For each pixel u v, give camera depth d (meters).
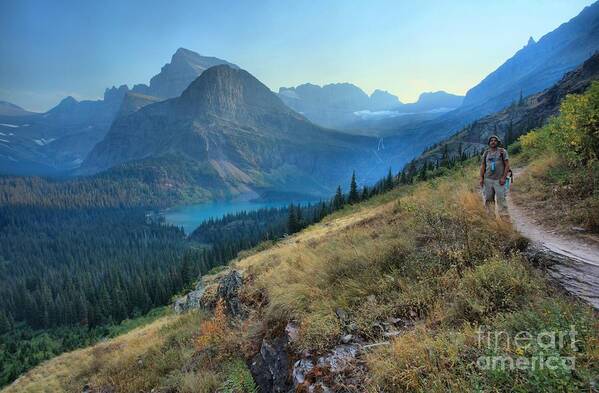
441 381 3.17
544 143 13.90
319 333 4.91
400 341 3.92
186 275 77.81
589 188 7.56
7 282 140.12
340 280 6.34
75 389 10.23
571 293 3.90
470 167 18.77
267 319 6.52
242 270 12.72
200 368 6.98
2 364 62.69
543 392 2.63
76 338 68.50
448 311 4.21
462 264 5.14
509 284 4.19
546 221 6.74
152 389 7.39
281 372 5.02
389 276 5.68
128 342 14.38
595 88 8.93
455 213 7.03
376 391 3.46
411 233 7.28
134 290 83.31
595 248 5.07
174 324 12.81
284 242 20.28
